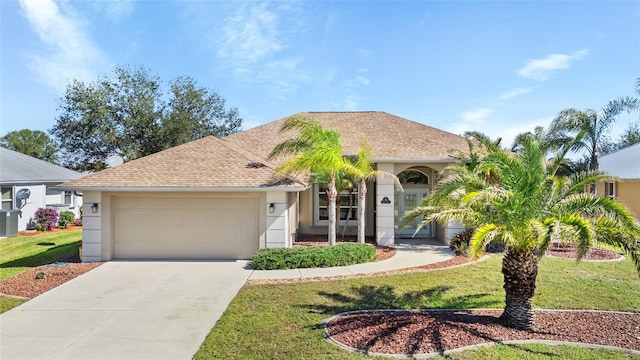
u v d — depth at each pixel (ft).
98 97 114.01
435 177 60.64
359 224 51.11
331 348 21.22
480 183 26.84
